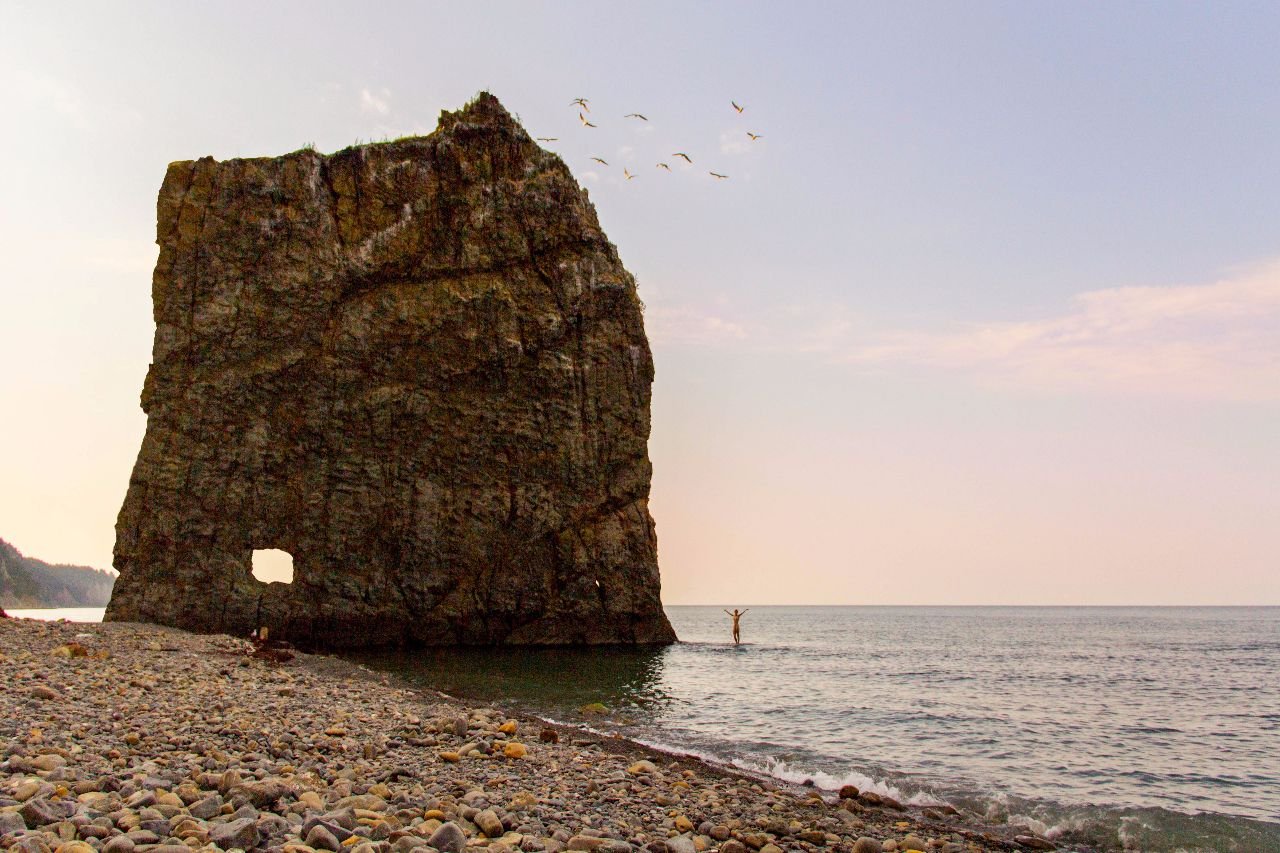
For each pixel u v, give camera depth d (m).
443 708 23.05
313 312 54.22
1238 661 68.62
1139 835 15.16
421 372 56.22
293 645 47.75
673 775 16.55
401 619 53.97
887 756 23.38
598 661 50.06
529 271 60.06
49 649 26.61
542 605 58.00
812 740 25.42
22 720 14.07
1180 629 142.62
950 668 56.44
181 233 53.88
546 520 58.03
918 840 12.77
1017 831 15.22
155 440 51.38
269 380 52.97
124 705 17.06
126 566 50.09
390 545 54.44
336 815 9.35
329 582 52.44
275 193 55.06
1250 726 31.89
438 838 8.84
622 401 61.44
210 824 8.52
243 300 53.53
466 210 59.03
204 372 52.41
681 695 35.31
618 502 61.16
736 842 11.24
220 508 51.16
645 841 10.81
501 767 14.94
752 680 43.47
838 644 85.81
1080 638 107.56
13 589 190.75
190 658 29.14
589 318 61.06
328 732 16.34
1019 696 40.56
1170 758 24.97
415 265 57.31
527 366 58.66
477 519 56.31
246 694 21.19
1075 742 27.22
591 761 16.61
